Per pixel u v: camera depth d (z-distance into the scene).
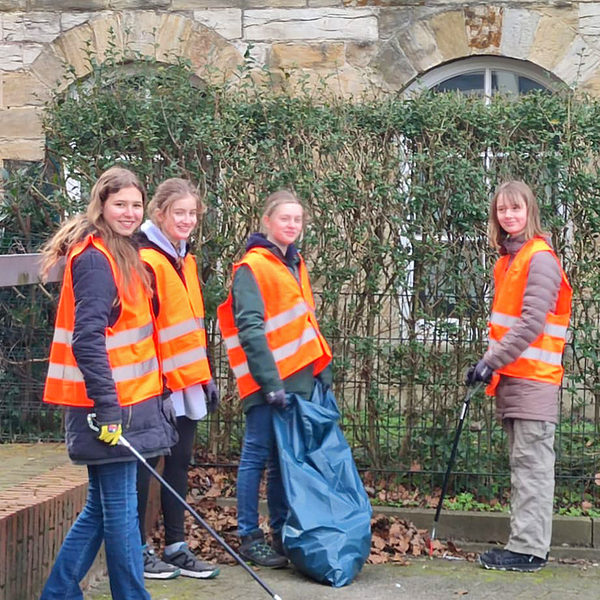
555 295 6.47
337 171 7.32
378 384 7.43
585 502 7.23
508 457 7.38
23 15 9.45
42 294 7.77
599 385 7.27
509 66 9.28
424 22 9.17
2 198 8.00
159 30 9.33
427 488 7.43
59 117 7.65
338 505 6.38
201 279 7.54
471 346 7.34
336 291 7.36
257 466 6.57
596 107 7.23
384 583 6.36
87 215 5.37
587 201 7.16
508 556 6.63
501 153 7.27
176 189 6.25
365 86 9.20
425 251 7.29
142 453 5.41
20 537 5.61
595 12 9.03
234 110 7.44
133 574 5.38
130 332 5.39
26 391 7.80
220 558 6.67
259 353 6.36
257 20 9.26
